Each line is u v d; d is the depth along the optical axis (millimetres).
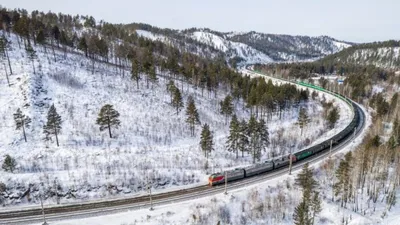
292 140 98312
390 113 117938
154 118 98125
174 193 63531
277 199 61312
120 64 141375
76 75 112688
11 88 94812
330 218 58156
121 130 87188
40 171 66438
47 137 76438
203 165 77250
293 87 136000
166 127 95000
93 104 97125
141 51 157125
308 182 60500
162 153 79625
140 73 131875
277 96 120062
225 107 108250
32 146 74625
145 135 87812
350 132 100500
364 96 161250
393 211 61781
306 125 110938
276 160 76438
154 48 191875
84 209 56906
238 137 84125
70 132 81625
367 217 59000
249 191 63500
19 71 103062
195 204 58250
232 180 69062
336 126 110000
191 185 67562
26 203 59438
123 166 70000
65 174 64750
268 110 118625
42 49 130500
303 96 138750
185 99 117812
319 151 85750
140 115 97688
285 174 72438
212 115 111688
